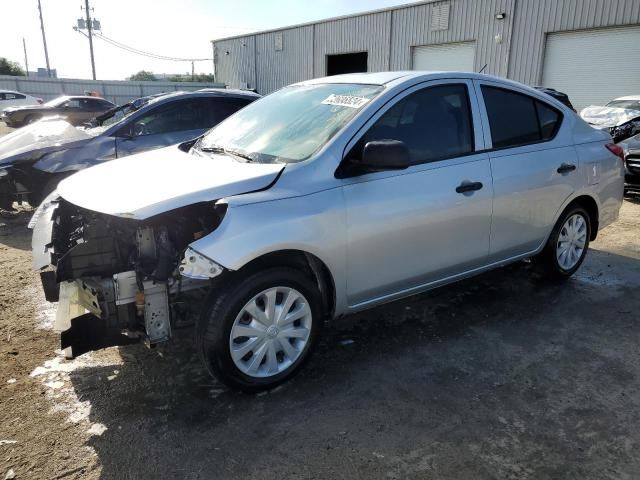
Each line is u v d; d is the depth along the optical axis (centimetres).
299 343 301
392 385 301
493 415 273
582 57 1775
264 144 331
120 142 649
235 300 269
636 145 782
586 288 449
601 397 289
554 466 236
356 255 304
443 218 337
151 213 252
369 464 237
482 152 362
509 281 464
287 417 271
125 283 264
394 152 281
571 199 427
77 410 276
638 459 240
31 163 624
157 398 288
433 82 346
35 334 363
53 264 297
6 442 250
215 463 238
